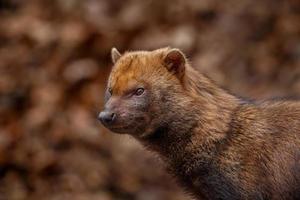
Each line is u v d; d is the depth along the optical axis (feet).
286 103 31.78
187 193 32.19
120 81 30.66
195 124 30.78
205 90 31.24
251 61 56.44
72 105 54.54
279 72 55.62
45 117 53.62
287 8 59.52
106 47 57.77
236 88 54.13
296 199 30.78
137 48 57.31
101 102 54.34
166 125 30.78
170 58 30.86
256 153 30.73
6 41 59.36
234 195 30.66
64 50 57.77
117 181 51.24
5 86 55.62
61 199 50.14
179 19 59.06
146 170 51.55
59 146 52.65
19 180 51.31
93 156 52.21
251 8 59.52
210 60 55.88
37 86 55.62
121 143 52.47
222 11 59.52
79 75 55.83
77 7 60.75
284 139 30.81
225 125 30.86
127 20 59.21
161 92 30.58
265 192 30.66
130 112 30.30
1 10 62.23
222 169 30.66
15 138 52.80
